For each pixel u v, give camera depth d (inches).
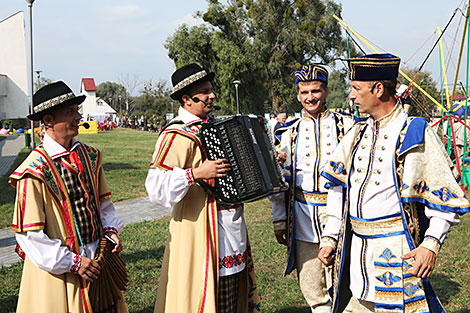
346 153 126.3
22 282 125.6
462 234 293.6
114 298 135.9
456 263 242.8
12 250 299.4
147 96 2677.2
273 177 137.1
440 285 215.8
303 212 162.1
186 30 1811.0
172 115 2033.7
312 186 160.1
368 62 116.3
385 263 115.6
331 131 162.4
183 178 132.6
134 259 263.9
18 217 120.1
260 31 1845.5
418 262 109.0
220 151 134.0
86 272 123.9
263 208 396.5
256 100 1879.9
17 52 1888.5
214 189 136.7
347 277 125.6
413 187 112.5
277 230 167.9
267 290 215.6
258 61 1814.7
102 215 139.9
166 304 139.2
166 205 135.6
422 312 113.0
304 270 164.2
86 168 133.0
